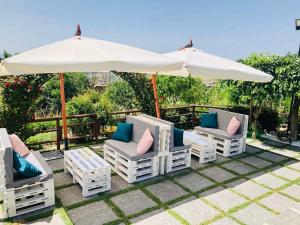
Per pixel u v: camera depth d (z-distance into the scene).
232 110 8.09
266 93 6.70
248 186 4.22
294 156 5.81
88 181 3.72
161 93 12.47
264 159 5.58
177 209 3.46
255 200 3.76
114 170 4.68
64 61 3.08
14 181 3.11
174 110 8.34
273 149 6.29
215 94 10.48
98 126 6.62
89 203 3.55
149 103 7.41
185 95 12.64
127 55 3.65
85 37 4.34
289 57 6.54
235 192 4.00
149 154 4.34
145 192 3.92
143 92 7.29
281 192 4.04
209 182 4.34
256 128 7.32
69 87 19.66
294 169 5.04
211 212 3.40
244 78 4.88
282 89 6.39
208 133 6.15
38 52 3.36
